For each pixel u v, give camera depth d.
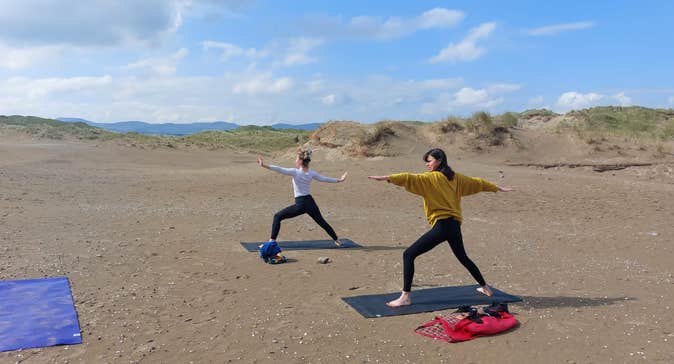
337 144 24.80
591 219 13.09
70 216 11.70
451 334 5.23
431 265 8.25
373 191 17.23
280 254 8.61
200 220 11.85
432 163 6.08
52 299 6.11
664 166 20.83
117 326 5.41
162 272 7.51
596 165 21.83
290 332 5.36
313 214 9.15
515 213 13.91
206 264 8.03
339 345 5.05
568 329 5.52
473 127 25.58
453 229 6.01
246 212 13.27
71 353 4.75
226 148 40.84
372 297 6.50
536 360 4.78
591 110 42.19
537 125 39.28
